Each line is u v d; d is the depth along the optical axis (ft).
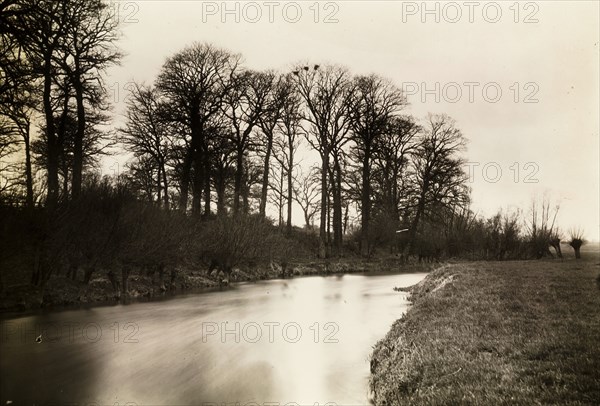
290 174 175.73
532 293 46.50
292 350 41.57
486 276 63.26
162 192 164.45
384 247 183.83
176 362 36.63
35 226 58.65
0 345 40.68
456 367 25.90
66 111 100.37
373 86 166.40
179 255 84.89
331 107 164.96
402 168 190.08
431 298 49.01
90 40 93.66
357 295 79.25
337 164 174.09
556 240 131.34
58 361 35.91
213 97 139.23
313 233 188.85
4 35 50.83
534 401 20.24
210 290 85.30
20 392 29.07
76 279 72.02
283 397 29.96
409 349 31.35
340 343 44.60
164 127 139.23
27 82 60.80
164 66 136.36
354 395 30.63
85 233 66.54
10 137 93.09
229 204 194.70
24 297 58.90
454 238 162.30
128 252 70.79
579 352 26.27
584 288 48.80
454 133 180.45
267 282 103.19
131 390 30.09
